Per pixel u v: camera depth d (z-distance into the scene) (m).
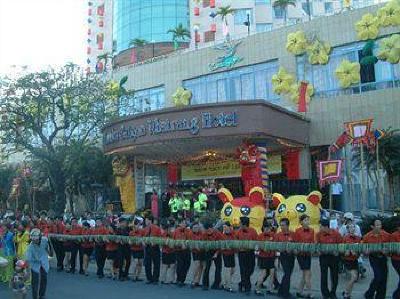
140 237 15.67
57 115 34.06
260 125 24.91
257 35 33.66
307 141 30.11
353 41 29.81
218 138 25.78
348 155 28.67
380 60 28.80
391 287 13.75
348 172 28.36
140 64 40.31
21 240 15.55
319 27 31.14
